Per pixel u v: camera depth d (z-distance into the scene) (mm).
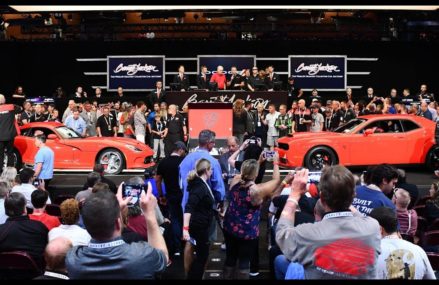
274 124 16234
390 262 4289
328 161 13797
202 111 11523
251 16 23469
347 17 22953
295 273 3965
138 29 23875
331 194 3279
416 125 14109
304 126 16625
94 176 7805
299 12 23531
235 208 6473
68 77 21953
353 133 13922
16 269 5391
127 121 16547
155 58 21484
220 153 10133
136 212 5973
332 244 3232
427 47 21750
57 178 13430
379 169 5793
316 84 21500
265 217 10375
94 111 17578
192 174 6906
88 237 5578
